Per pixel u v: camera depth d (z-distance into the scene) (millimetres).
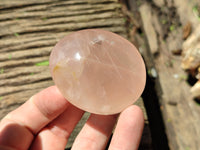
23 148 109
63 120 125
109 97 102
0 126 106
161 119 173
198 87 171
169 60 196
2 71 152
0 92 146
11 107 143
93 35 108
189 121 174
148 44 199
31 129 116
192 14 204
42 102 115
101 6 188
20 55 158
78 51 103
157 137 164
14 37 165
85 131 119
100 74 101
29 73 153
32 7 178
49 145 118
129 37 189
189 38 188
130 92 103
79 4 185
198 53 173
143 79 107
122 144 107
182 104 180
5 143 100
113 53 104
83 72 101
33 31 169
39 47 163
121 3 203
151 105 174
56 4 181
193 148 166
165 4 214
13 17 172
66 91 105
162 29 206
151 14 211
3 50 159
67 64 103
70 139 136
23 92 148
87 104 104
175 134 170
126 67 103
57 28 172
